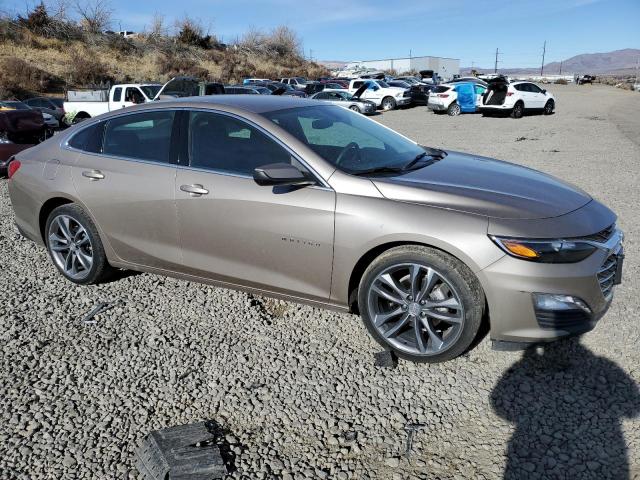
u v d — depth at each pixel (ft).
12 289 14.46
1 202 24.16
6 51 128.67
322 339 11.78
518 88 75.82
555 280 9.50
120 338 11.94
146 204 12.75
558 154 38.42
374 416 9.31
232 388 10.14
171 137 12.76
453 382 10.15
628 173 29.99
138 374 10.64
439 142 47.98
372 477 8.00
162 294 14.02
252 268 11.87
